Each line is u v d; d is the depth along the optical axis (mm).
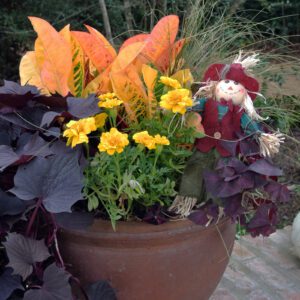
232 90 1365
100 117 1337
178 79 1456
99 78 1440
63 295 1168
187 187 1353
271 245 2451
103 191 1277
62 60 1385
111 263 1298
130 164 1256
